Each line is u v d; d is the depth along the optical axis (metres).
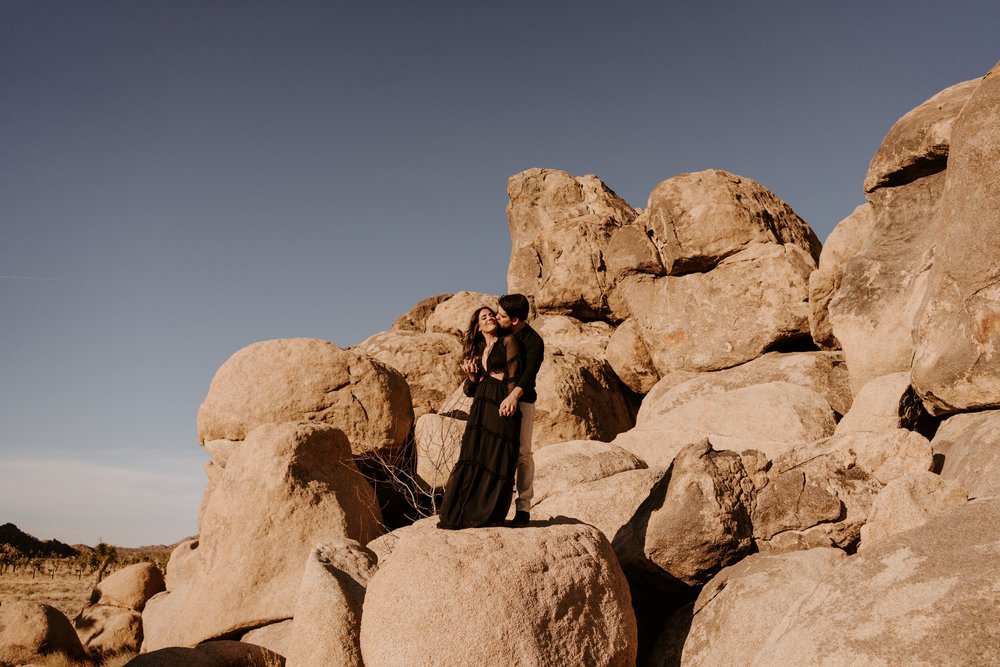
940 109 8.26
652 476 7.72
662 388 12.15
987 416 6.34
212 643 8.45
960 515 4.09
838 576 4.23
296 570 9.02
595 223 16.88
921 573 3.83
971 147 6.59
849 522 5.85
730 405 9.29
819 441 6.36
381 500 11.98
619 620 5.20
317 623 6.12
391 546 7.45
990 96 6.54
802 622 4.11
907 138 8.41
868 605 3.84
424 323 20.62
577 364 13.15
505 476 5.40
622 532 6.71
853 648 3.66
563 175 20.41
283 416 11.43
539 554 5.11
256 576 8.98
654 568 6.23
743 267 12.93
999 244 6.29
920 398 7.20
